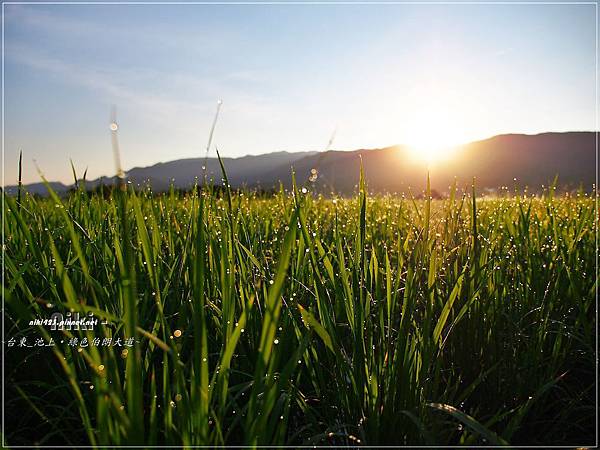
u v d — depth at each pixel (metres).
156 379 0.93
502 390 1.04
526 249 1.40
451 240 1.24
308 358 0.90
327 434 0.74
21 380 0.99
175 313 1.00
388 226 1.91
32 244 0.93
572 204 2.19
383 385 0.82
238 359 0.97
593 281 1.24
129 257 0.52
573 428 1.04
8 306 1.02
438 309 1.15
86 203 1.26
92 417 0.85
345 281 0.88
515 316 1.18
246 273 1.00
